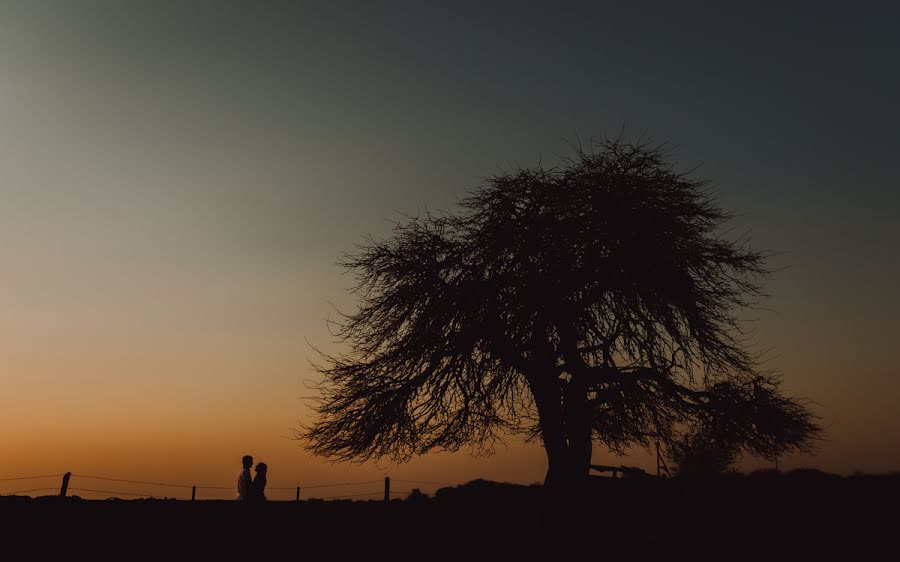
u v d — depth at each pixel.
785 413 22.28
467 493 23.98
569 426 21.38
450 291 22.19
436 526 21.25
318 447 23.36
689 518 19.95
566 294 21.28
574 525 20.00
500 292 21.59
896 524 18.70
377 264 23.89
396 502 22.97
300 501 21.61
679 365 22.02
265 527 19.61
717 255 22.61
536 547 19.30
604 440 24.67
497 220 22.73
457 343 21.56
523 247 21.75
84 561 16.66
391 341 23.41
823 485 21.44
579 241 21.67
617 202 21.75
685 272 21.88
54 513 18.39
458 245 23.36
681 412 21.95
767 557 16.97
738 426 21.94
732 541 18.53
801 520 19.28
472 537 20.45
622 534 19.62
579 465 21.06
